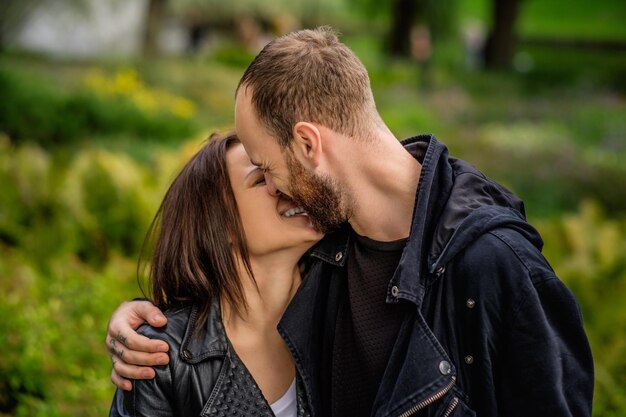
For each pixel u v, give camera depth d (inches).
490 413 60.9
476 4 1375.5
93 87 428.1
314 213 65.8
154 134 400.5
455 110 597.6
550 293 60.3
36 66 535.5
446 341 61.7
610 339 143.5
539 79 840.9
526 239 63.1
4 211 187.6
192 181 71.1
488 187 66.0
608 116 562.6
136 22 706.8
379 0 992.2
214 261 70.0
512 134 490.0
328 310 70.7
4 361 130.2
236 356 69.7
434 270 61.2
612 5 1312.7
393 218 65.6
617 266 162.1
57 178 195.8
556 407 59.2
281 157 64.6
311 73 62.7
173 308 71.7
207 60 738.2
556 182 352.8
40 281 168.7
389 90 671.1
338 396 68.6
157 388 66.9
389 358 64.2
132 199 192.2
